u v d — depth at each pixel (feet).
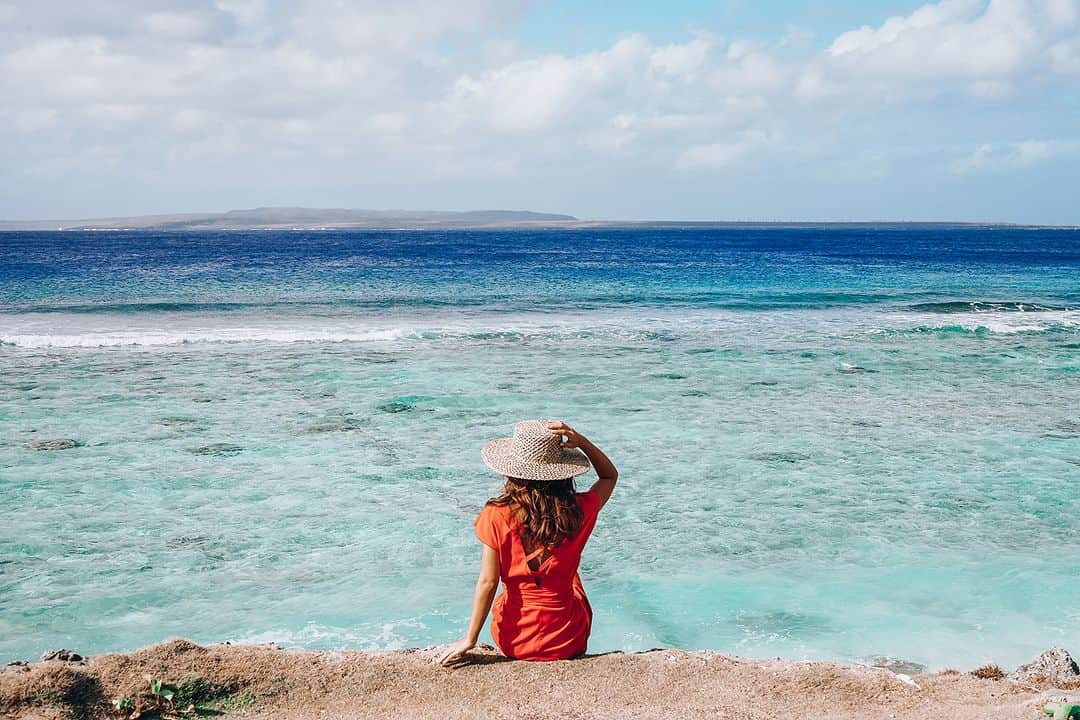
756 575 27.20
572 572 15.16
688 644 22.54
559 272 180.55
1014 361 68.95
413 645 22.21
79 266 198.80
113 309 101.14
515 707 13.61
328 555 28.55
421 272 179.42
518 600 15.14
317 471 38.06
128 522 31.35
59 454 39.91
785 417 49.24
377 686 14.21
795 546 29.73
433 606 24.68
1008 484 36.86
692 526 31.68
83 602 24.63
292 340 76.69
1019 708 14.17
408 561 28.12
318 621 23.62
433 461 39.86
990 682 16.12
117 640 22.41
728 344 76.38
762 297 120.26
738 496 35.14
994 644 22.70
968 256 280.31
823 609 24.73
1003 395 55.83
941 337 82.02
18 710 12.59
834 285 143.84
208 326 86.33
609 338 79.46
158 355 68.23
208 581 26.27
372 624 23.47
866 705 14.44
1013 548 29.60
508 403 52.21
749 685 14.76
